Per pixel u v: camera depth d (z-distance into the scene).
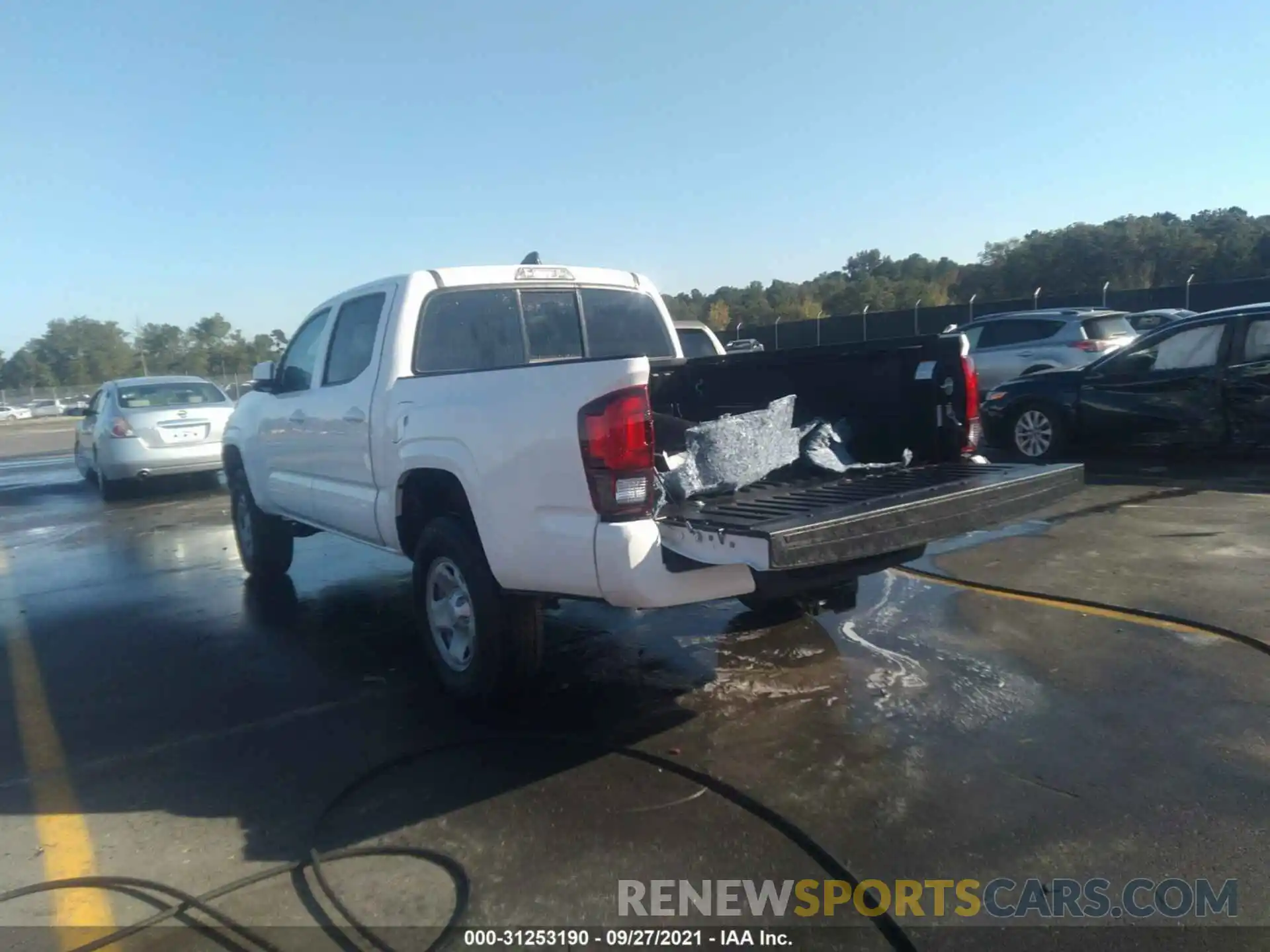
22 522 11.34
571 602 6.22
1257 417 9.22
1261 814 3.28
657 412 5.52
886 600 5.88
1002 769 3.66
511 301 5.50
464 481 4.21
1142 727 3.96
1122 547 6.79
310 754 4.10
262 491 6.82
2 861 3.33
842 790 3.55
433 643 4.67
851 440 5.03
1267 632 4.92
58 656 5.69
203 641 5.85
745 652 5.10
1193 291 24.73
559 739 4.12
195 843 3.40
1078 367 11.37
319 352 5.87
